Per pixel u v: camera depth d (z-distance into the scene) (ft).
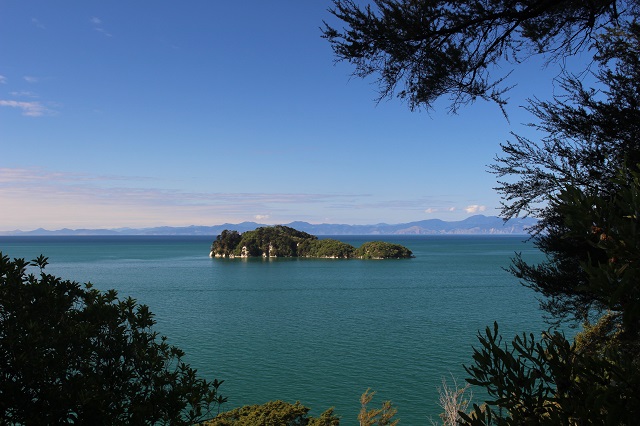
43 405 18.03
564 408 9.49
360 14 19.29
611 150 25.38
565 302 28.84
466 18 19.08
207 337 188.85
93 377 19.57
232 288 373.81
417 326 209.46
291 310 262.67
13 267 20.34
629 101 23.79
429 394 112.68
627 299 8.28
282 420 52.29
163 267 586.04
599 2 20.03
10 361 17.97
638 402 8.80
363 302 292.81
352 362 146.61
